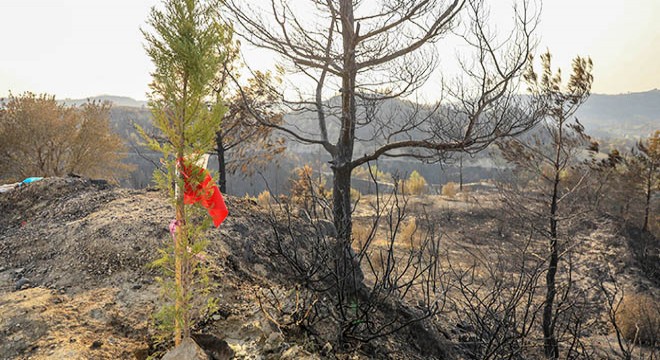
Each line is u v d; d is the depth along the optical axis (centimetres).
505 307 514
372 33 721
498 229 1572
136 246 516
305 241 677
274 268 582
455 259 1208
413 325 594
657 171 1764
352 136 825
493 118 685
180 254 312
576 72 781
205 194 311
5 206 720
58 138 1742
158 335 373
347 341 449
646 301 1044
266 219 716
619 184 1755
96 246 516
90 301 415
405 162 8325
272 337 382
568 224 887
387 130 815
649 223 1834
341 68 744
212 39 293
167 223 579
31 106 1700
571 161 854
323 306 488
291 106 820
